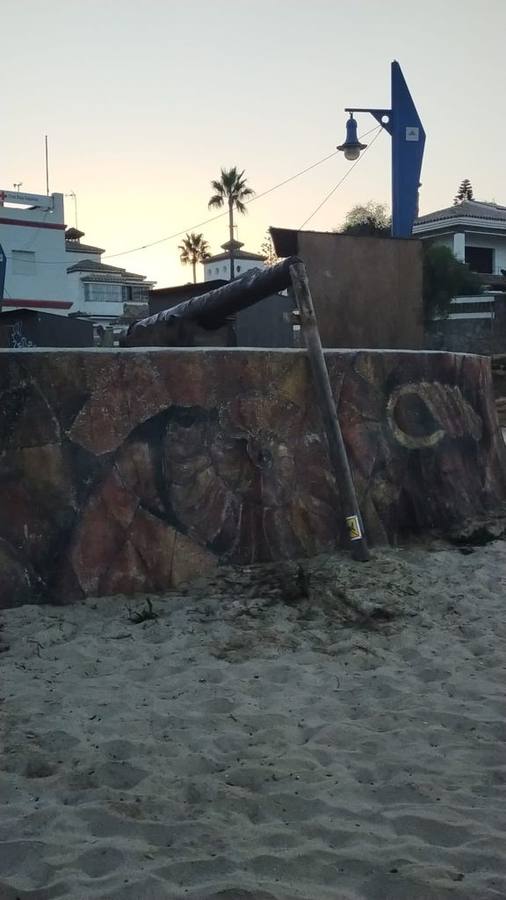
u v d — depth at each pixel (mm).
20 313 16328
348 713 4410
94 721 4281
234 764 3848
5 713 4363
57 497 6246
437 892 2879
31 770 3805
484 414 9375
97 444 6441
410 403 8227
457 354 9016
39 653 5250
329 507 7332
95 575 6258
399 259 10781
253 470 7043
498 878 2963
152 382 6719
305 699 4578
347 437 7625
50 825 3332
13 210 42156
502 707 4418
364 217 37188
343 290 10492
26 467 6195
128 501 6473
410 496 7914
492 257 41562
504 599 6227
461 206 42750
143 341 10250
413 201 13758
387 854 3113
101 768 3777
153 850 3154
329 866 3053
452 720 4277
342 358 7758
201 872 3027
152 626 5699
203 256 67438
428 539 7840
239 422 7059
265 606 6027
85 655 5199
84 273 54281
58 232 43469
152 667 5023
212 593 6332
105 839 3236
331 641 5477
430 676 4891
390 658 5168
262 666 5023
